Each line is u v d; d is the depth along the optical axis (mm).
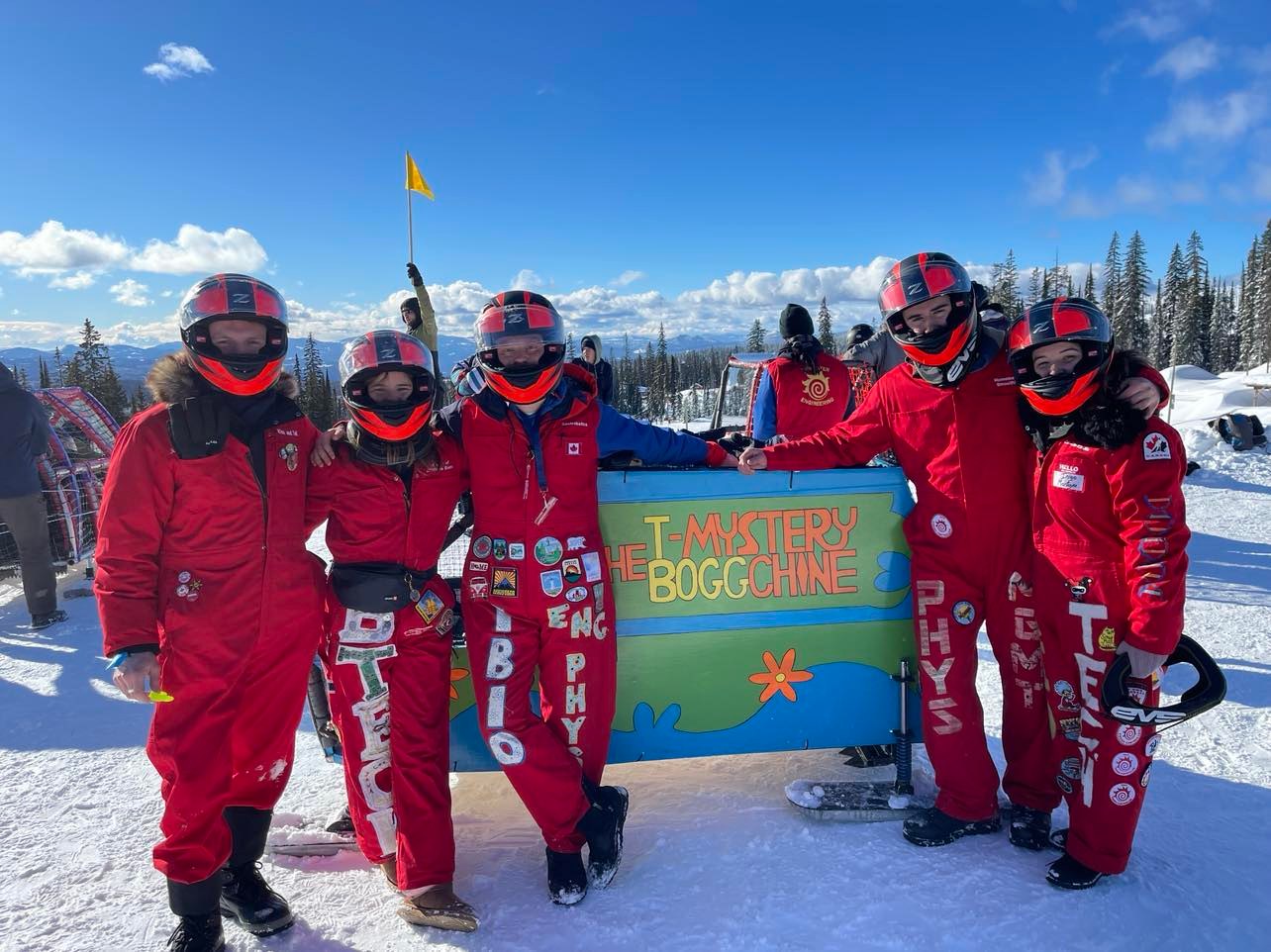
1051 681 2494
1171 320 65312
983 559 2609
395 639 2445
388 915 2379
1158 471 2176
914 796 2865
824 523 2838
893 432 2754
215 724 2182
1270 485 10531
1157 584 2160
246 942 2268
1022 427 2537
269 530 2268
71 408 7145
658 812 2881
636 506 2766
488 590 2484
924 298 2438
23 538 5500
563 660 2488
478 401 2494
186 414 2121
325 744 2830
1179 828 2699
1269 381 31000
